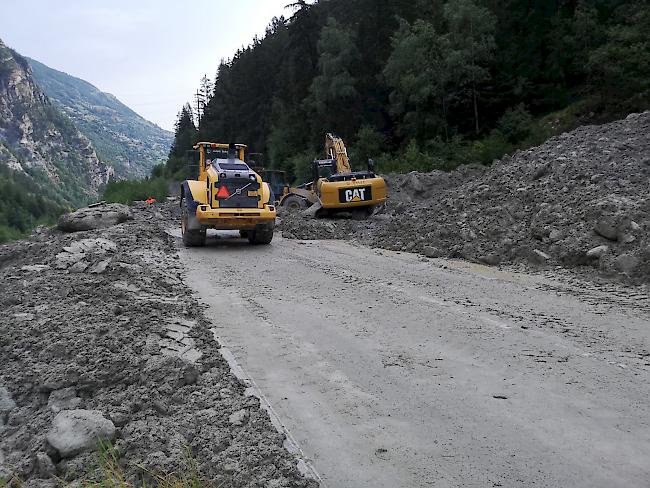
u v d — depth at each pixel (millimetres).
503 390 4918
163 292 8477
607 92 29359
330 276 10008
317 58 56000
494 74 39406
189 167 16125
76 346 5793
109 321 6684
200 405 4691
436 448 4004
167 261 11438
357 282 9422
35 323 6793
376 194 18562
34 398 5164
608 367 5359
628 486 3490
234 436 4129
